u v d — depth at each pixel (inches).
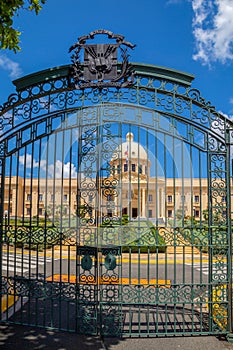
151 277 380.8
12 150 212.2
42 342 181.3
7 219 221.9
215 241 195.2
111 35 200.1
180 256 530.3
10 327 203.3
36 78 206.7
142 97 200.7
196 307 260.5
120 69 201.0
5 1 150.7
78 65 200.4
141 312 244.1
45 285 200.5
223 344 182.1
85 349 173.2
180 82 201.3
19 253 545.6
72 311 245.3
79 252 197.3
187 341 185.6
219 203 197.2
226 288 195.5
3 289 213.2
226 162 199.8
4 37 157.1
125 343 182.1
